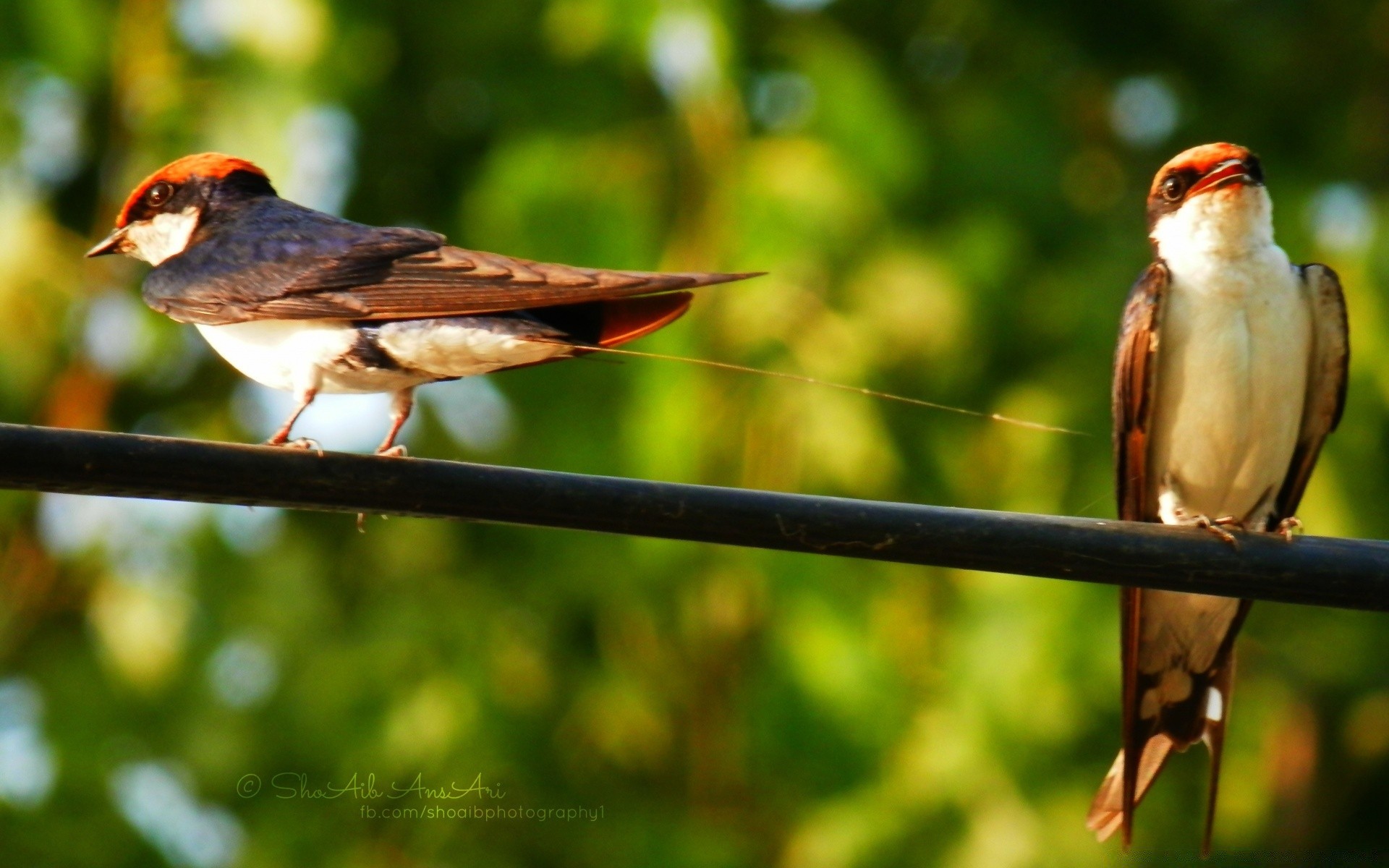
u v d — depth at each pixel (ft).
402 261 27.27
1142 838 47.83
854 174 43.47
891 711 41.75
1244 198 27.78
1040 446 44.34
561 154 43.68
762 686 42.22
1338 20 55.62
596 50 44.73
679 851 42.98
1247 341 27.86
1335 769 54.03
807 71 44.42
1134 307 28.35
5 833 45.16
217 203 31.14
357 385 27.84
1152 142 53.42
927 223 45.88
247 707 45.19
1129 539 22.35
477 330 26.55
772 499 22.00
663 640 44.57
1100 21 52.85
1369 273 47.75
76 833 45.27
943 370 44.88
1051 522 22.24
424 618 44.16
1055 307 45.91
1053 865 41.34
